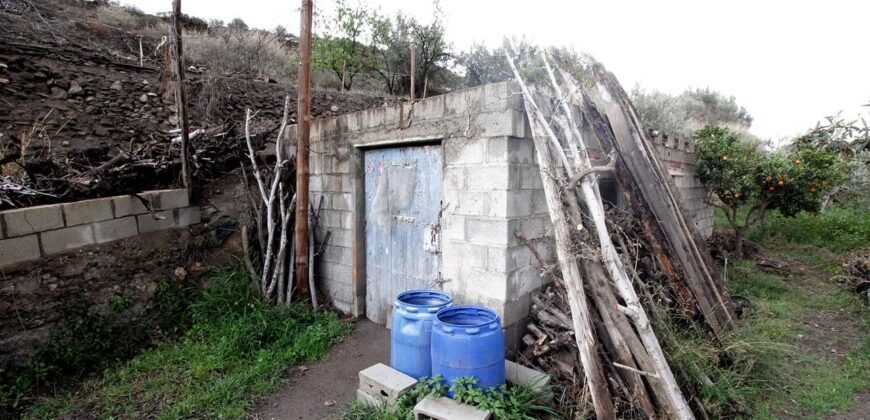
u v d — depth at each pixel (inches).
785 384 112.5
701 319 128.5
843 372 120.3
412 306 107.6
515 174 114.6
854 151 256.7
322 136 175.3
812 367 123.3
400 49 461.4
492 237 116.3
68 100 218.2
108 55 280.5
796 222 319.3
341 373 124.4
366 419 96.8
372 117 152.2
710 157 243.0
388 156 151.4
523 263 120.7
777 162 234.4
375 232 159.8
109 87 240.2
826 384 113.0
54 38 274.5
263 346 137.6
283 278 165.9
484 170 117.0
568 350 110.1
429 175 137.0
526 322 124.0
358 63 457.4
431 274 138.5
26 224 116.2
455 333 94.1
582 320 97.0
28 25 270.4
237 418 100.5
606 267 98.3
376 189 157.8
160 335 139.8
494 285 116.5
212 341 135.9
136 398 108.7
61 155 170.2
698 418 95.4
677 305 128.3
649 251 137.3
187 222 162.2
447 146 127.3
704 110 565.0
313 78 444.1
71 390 113.0
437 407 88.4
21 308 114.7
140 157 167.8
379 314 161.5
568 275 101.6
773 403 104.6
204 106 257.3
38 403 106.0
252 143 196.2
